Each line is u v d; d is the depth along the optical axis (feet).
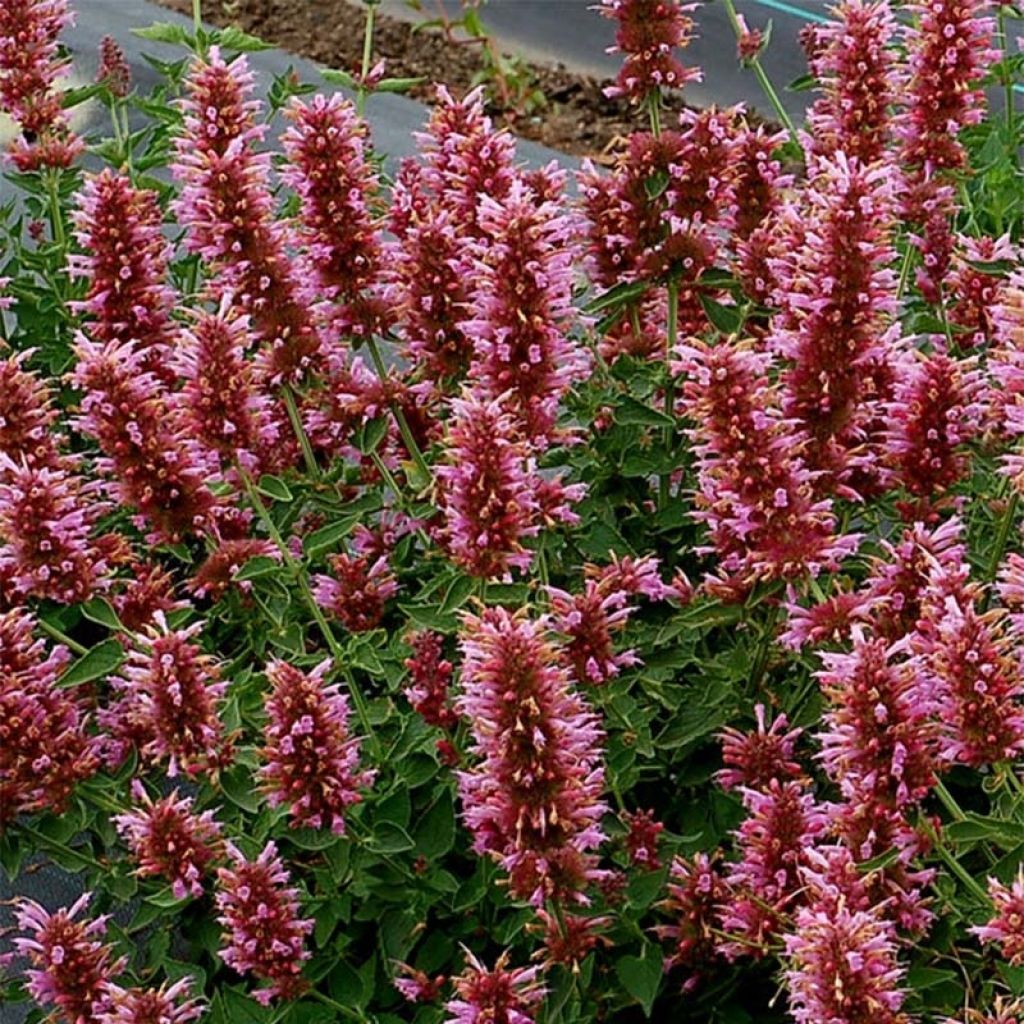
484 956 4.21
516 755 3.72
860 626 3.84
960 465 4.13
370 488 4.52
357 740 3.99
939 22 4.75
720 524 4.04
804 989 3.57
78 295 5.27
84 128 7.82
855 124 4.81
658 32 4.58
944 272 4.74
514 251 4.12
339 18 10.20
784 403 4.09
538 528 4.17
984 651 3.74
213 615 4.52
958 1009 3.93
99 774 4.17
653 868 4.07
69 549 4.09
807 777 4.03
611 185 4.64
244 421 4.23
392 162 8.10
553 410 4.26
